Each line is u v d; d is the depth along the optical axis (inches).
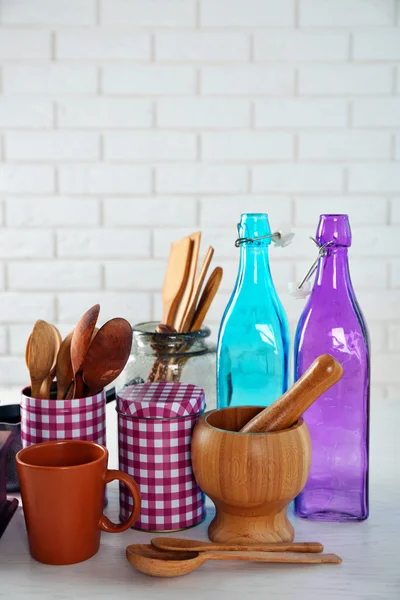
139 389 37.3
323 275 36.4
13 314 84.7
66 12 80.4
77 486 32.0
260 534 33.5
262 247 38.1
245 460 31.9
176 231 83.6
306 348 36.4
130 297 84.7
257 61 81.2
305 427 33.7
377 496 39.8
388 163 82.7
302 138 82.4
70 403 35.8
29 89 81.4
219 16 80.5
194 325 43.6
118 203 83.2
